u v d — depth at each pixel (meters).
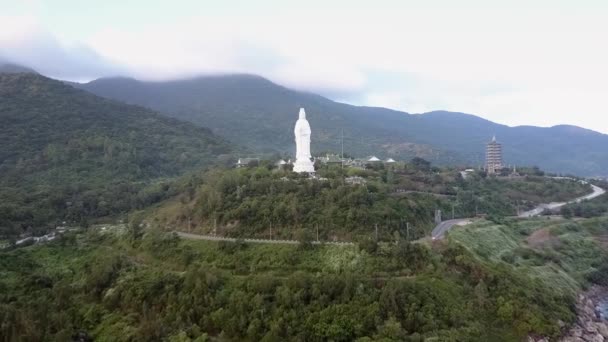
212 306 107.50
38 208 194.75
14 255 147.50
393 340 95.25
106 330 108.56
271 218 141.88
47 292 127.56
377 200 150.75
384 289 105.88
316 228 135.75
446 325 104.75
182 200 183.75
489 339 107.31
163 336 100.94
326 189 152.25
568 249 180.62
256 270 121.38
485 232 167.88
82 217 194.62
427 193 197.12
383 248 122.94
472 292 116.81
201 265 126.56
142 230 159.88
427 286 111.94
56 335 103.69
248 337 100.44
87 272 136.88
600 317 139.75
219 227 146.38
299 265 121.31
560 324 119.81
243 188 158.62
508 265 146.38
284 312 102.44
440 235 151.62
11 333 104.56
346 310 102.12
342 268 117.50
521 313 114.75
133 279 123.19
